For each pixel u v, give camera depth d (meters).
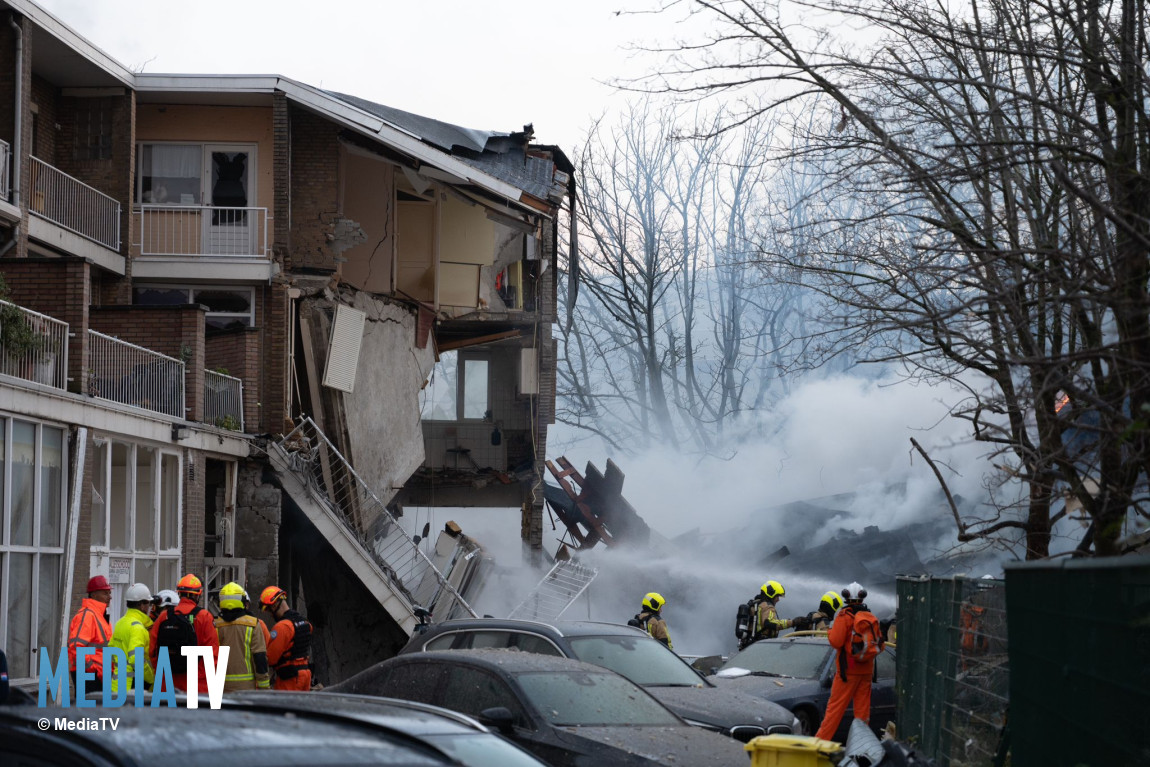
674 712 10.74
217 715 4.80
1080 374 7.78
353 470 26.97
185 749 4.15
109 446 19.58
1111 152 7.36
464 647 13.20
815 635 17.69
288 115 28.84
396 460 30.64
